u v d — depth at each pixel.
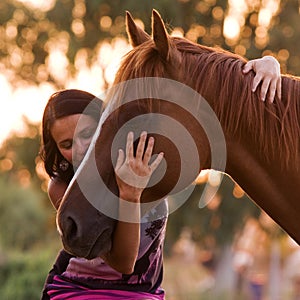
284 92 5.91
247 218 24.47
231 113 5.86
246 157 5.96
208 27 24.03
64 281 6.67
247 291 24.72
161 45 5.80
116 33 24.34
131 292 6.52
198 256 29.64
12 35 26.61
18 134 26.78
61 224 5.73
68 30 25.31
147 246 6.51
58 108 6.56
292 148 5.86
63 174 6.84
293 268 22.42
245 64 5.96
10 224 39.12
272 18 25.05
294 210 6.03
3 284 19.89
